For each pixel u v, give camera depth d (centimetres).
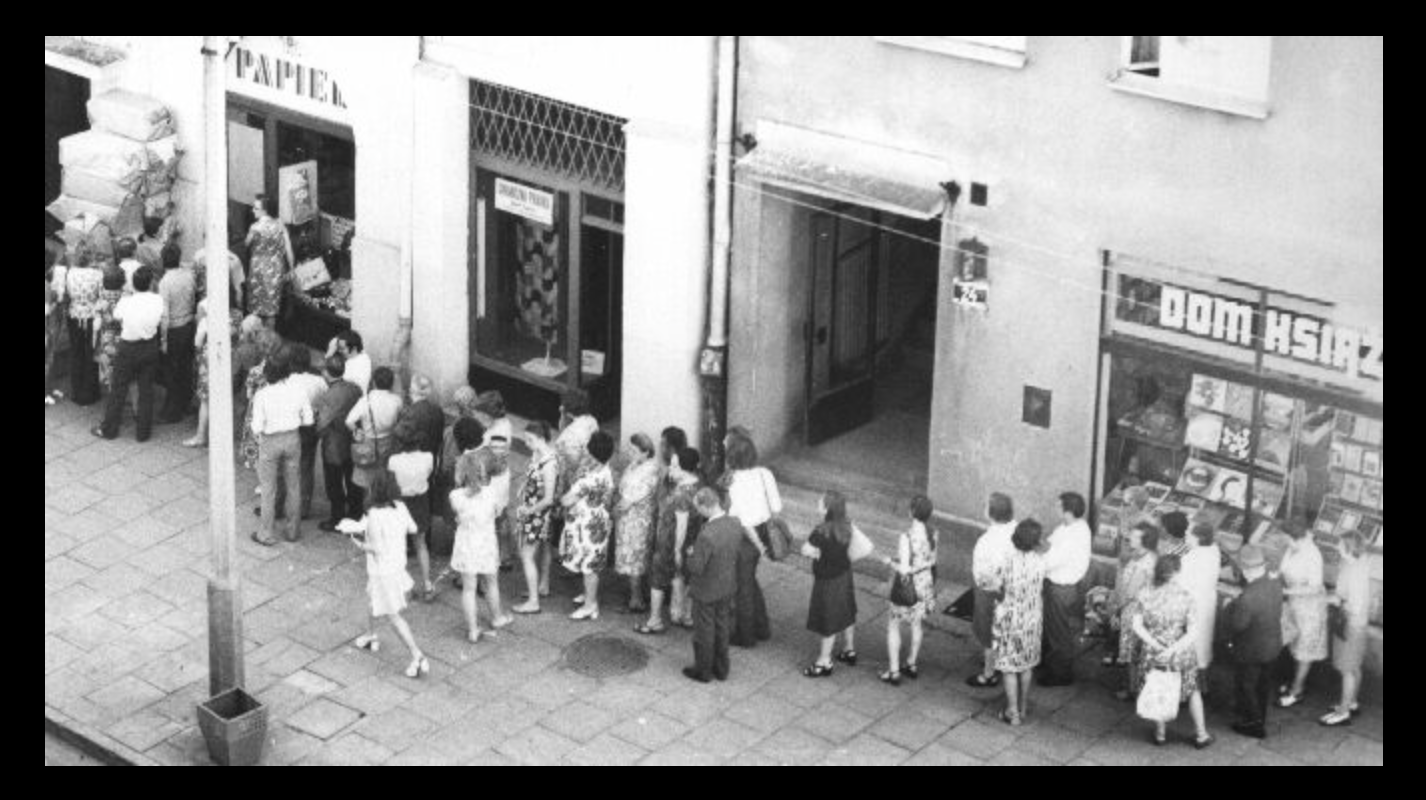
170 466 2367
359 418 2167
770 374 2234
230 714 1888
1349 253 1855
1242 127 1870
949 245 2052
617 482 2100
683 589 2056
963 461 2108
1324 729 1892
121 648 2048
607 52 2202
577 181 2325
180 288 2405
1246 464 1964
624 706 1955
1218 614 1980
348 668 2012
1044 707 1938
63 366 2534
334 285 2558
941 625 2058
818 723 1925
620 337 2388
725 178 2158
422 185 2381
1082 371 2016
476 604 2100
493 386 2456
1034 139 1978
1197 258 1925
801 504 2214
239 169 2589
